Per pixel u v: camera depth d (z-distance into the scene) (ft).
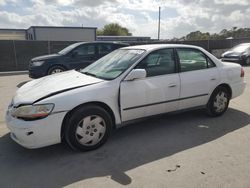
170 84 14.79
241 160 11.72
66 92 12.14
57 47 57.52
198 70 16.21
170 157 12.13
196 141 13.88
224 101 17.76
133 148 13.15
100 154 12.55
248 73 41.55
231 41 80.94
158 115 14.98
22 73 48.55
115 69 14.26
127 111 13.64
